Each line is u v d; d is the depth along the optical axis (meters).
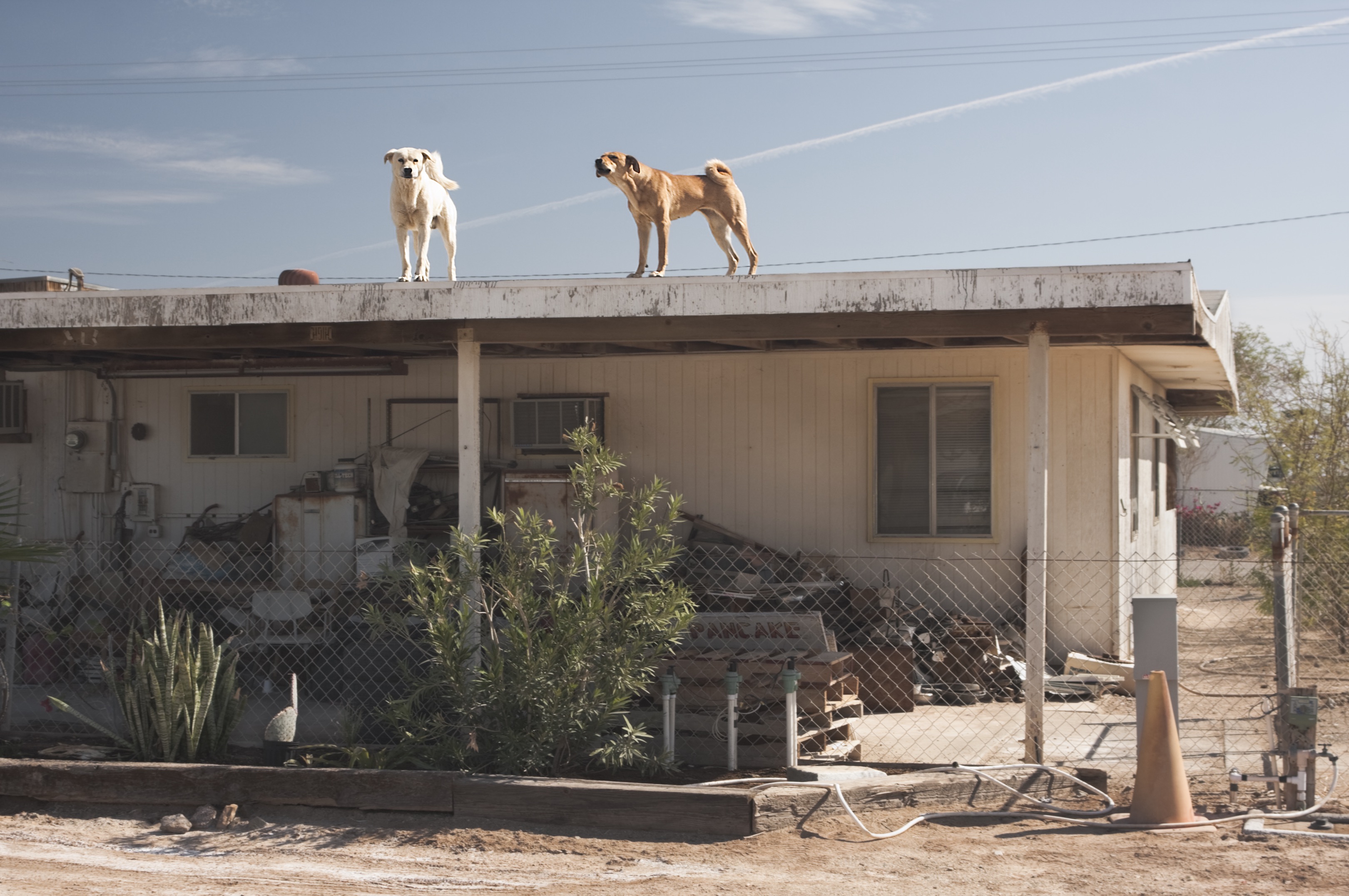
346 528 10.37
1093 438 9.68
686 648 7.57
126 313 7.80
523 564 6.51
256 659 9.23
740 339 7.35
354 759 6.26
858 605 9.34
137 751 6.62
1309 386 14.95
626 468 10.52
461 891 4.83
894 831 5.52
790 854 5.23
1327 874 4.79
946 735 7.68
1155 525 13.27
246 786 5.97
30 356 10.58
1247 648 11.82
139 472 11.34
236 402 11.21
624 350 10.16
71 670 9.32
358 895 4.79
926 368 10.02
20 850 5.44
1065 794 6.03
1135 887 4.70
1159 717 5.57
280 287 7.63
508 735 6.08
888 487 10.11
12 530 11.28
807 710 6.76
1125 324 6.70
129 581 10.24
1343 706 8.30
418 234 8.52
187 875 5.07
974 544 9.92
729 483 10.37
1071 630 9.72
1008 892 4.69
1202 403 15.89
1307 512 7.12
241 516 11.12
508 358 10.55
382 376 10.98
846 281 7.04
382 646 7.45
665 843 5.43
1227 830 5.45
